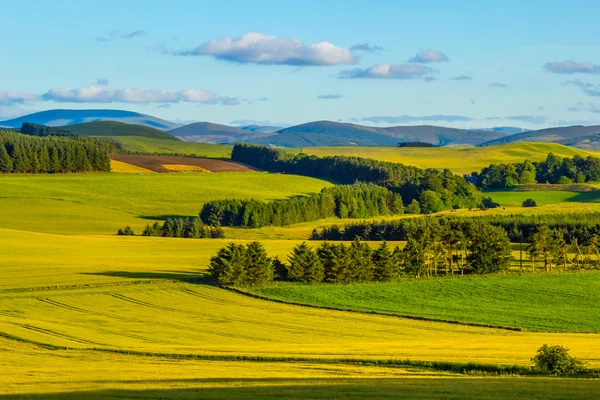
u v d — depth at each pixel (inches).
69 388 1966.0
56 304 3998.5
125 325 3491.6
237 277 4601.4
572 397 1742.1
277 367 2378.2
